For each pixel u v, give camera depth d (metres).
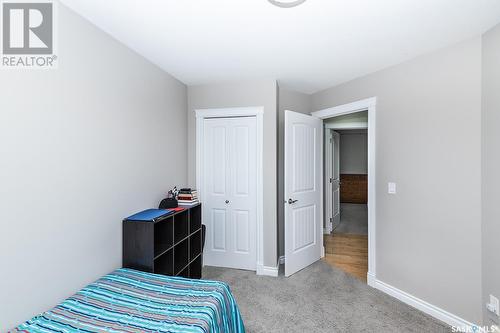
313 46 2.14
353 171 7.91
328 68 2.62
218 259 3.20
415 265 2.29
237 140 3.11
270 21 1.77
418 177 2.26
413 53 2.24
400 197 2.41
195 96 3.20
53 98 1.49
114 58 1.98
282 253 3.38
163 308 1.45
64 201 1.56
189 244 2.60
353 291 2.57
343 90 3.09
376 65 2.52
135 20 1.74
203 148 3.20
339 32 1.91
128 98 2.14
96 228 1.80
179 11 1.64
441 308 2.10
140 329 1.26
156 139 2.55
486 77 1.82
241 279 2.84
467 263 1.94
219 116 3.12
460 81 1.98
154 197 2.51
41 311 1.42
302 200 3.13
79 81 1.66
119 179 2.03
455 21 1.73
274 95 2.94
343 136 7.93
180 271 2.39
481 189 1.86
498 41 1.73
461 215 1.97
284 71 2.73
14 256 1.29
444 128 2.08
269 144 2.97
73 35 1.62
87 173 1.72
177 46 2.15
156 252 2.10
